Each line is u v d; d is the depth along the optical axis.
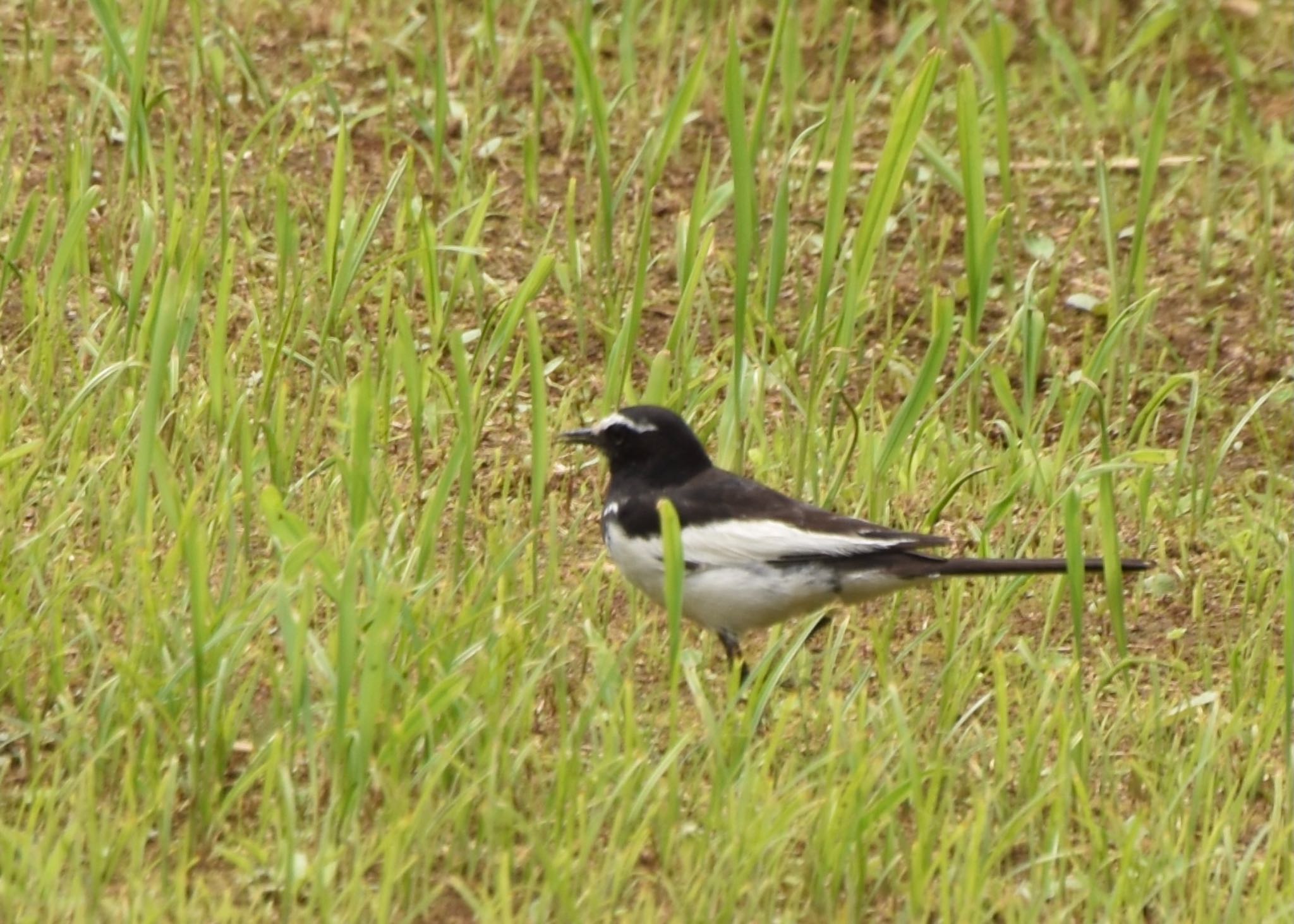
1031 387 12.75
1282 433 13.94
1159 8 19.27
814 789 9.00
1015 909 8.20
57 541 10.49
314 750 8.47
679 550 8.77
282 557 9.44
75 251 13.46
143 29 13.86
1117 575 9.77
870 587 10.02
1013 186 16.34
